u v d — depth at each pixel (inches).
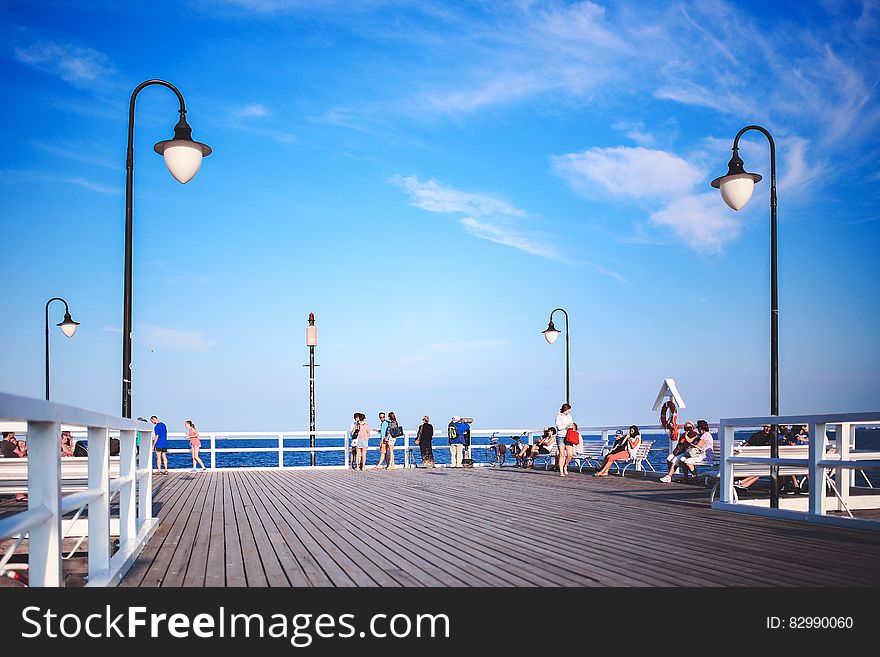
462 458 1042.1
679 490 584.1
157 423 872.3
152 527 336.2
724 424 440.5
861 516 421.4
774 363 449.1
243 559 271.3
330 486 653.3
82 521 361.1
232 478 776.3
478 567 251.8
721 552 279.7
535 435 1032.8
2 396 103.1
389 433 966.4
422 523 380.2
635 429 758.5
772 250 453.1
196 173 471.5
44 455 136.9
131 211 467.2
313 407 1015.0
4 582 273.3
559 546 297.7
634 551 283.3
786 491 533.3
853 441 482.0
